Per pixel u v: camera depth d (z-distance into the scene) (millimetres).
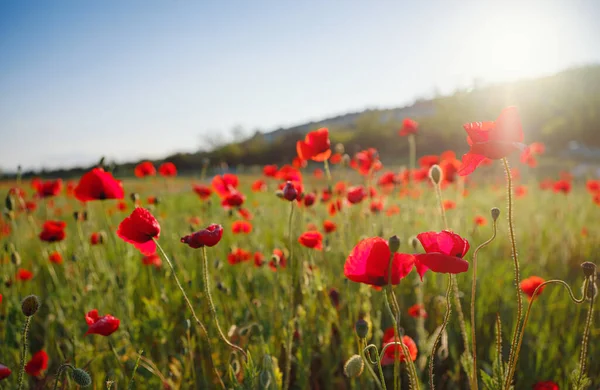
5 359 880
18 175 1309
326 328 889
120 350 883
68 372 798
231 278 1223
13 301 1003
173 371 855
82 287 1073
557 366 920
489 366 896
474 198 2648
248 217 1459
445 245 487
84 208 1487
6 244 1070
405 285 1215
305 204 1130
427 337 961
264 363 617
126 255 1047
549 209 2482
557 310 1114
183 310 1068
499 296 1184
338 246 1240
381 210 1352
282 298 928
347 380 909
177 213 1972
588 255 1668
